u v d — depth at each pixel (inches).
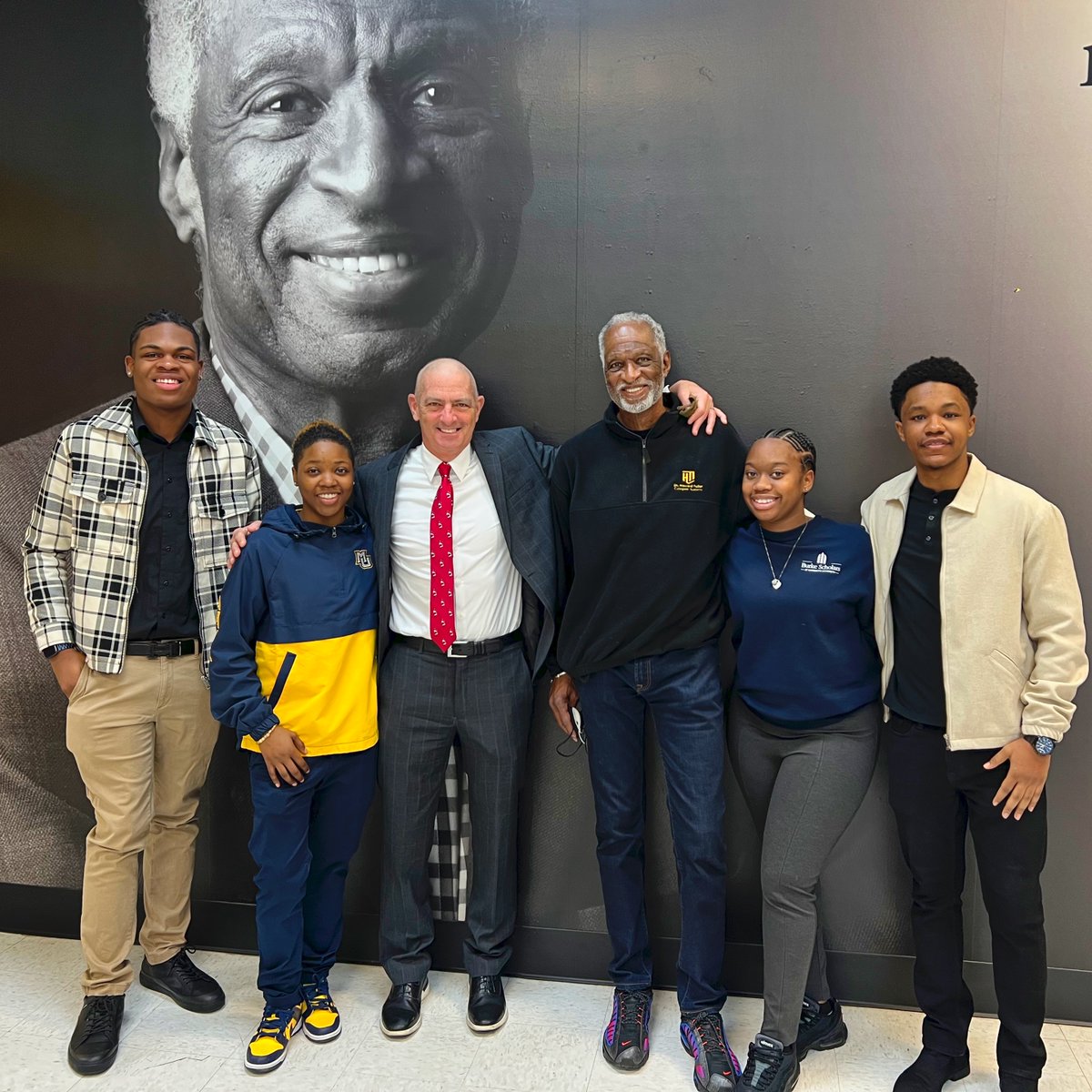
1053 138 87.1
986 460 90.2
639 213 94.5
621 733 87.7
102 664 86.4
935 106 88.7
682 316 94.7
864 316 91.5
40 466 106.0
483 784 90.5
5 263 105.3
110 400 104.6
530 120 95.4
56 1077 83.7
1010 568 74.6
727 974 97.6
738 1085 79.4
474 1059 86.3
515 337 97.8
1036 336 88.7
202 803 105.2
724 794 93.6
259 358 102.5
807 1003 87.6
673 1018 92.4
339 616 84.8
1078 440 88.7
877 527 81.3
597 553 85.4
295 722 83.4
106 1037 85.7
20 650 106.6
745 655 82.6
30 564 88.0
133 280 103.3
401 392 100.7
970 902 92.7
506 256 97.2
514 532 87.7
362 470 92.5
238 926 105.5
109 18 101.0
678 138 93.2
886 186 90.1
